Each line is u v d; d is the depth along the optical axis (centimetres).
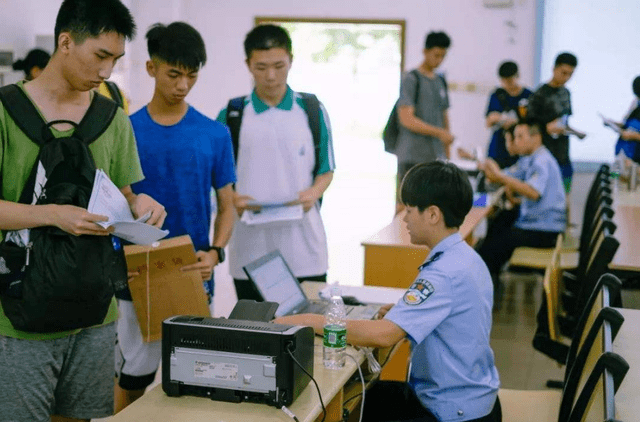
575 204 802
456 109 831
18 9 651
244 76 875
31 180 215
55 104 219
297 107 366
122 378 311
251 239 363
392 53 1037
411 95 658
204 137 309
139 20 844
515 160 727
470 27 816
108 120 229
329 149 375
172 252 284
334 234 789
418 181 240
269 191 365
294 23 862
